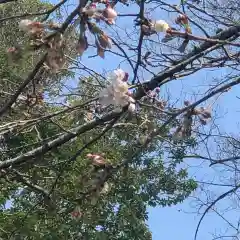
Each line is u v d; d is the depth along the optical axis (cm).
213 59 414
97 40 288
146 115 431
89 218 427
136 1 348
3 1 304
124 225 1029
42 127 618
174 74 406
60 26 288
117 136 617
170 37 352
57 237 763
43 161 488
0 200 823
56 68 288
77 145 636
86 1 275
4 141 502
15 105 480
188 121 389
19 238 731
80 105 406
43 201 520
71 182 645
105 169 374
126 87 333
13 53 291
